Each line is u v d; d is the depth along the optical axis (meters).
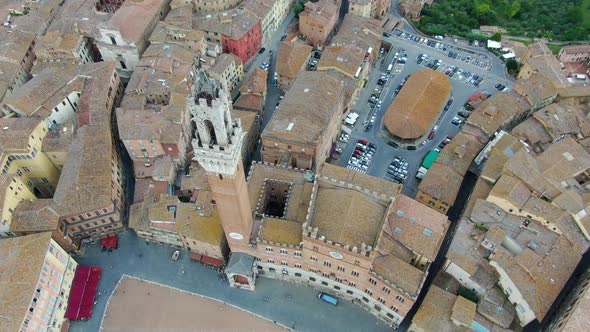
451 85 156.38
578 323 85.31
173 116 122.06
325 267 96.19
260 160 136.75
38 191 124.38
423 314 93.19
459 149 123.31
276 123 115.75
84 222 109.00
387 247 95.62
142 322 101.81
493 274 98.31
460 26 182.12
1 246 94.12
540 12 191.00
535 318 90.62
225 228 91.19
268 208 117.81
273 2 171.62
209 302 104.88
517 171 110.88
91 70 136.00
